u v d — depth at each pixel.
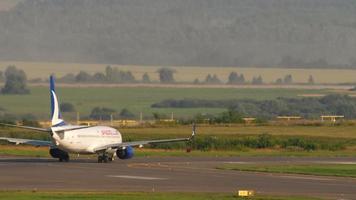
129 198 142.38
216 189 159.00
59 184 166.12
